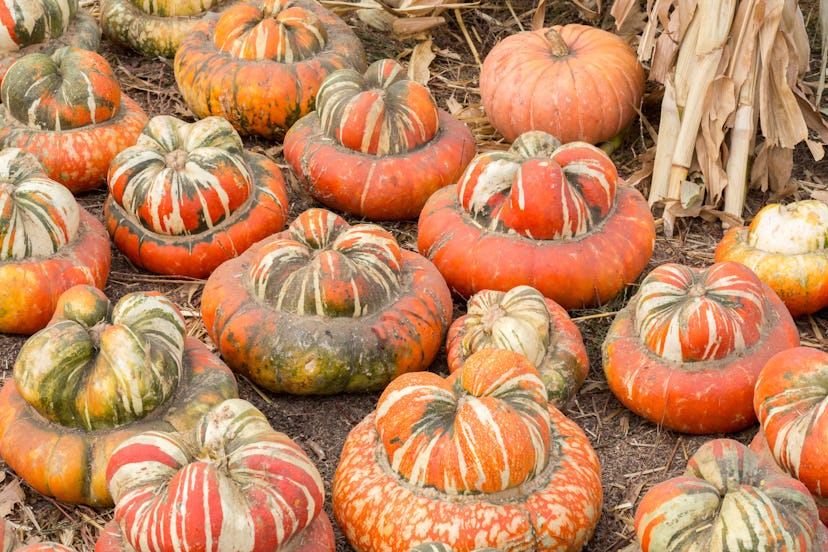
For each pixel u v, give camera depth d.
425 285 1.93
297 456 1.64
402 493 1.69
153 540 1.59
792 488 1.61
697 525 1.61
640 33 2.39
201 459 1.65
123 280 2.05
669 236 2.15
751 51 2.08
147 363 1.76
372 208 2.12
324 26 2.29
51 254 1.94
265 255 1.90
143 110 2.33
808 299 1.96
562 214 1.96
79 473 1.75
